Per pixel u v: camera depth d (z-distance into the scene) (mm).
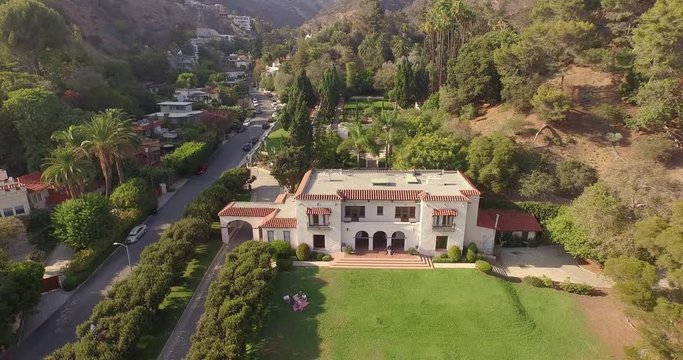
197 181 74188
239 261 41094
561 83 66312
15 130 63656
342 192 47000
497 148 55125
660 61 56469
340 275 44188
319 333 36312
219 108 109375
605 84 68062
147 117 97125
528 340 36094
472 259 46688
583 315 39281
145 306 35031
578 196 52750
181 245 43125
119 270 46344
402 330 36781
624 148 58438
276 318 37906
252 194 68500
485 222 48938
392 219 47719
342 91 118750
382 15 165125
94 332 31469
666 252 35469
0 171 56281
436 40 107125
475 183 56531
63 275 43781
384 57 140625
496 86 73750
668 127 59000
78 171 53125
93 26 137125
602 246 42562
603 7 69125
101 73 97062
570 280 44656
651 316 31125
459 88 76375
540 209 53000
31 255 46656
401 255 47406
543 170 56344
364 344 35281
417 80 100062
